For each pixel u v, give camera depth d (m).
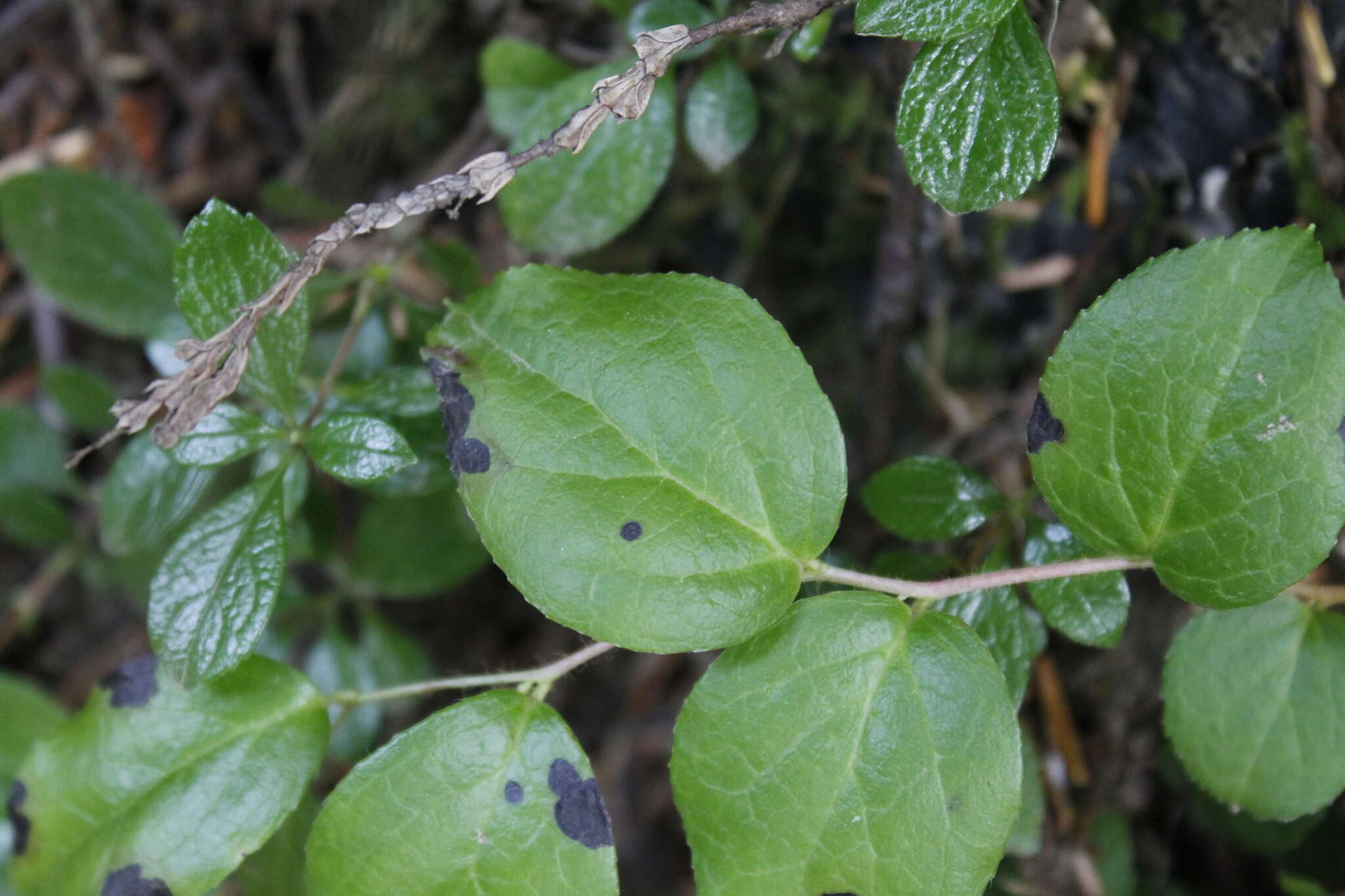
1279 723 0.26
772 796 0.25
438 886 0.26
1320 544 0.25
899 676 0.25
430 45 0.37
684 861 0.36
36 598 0.38
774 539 0.26
